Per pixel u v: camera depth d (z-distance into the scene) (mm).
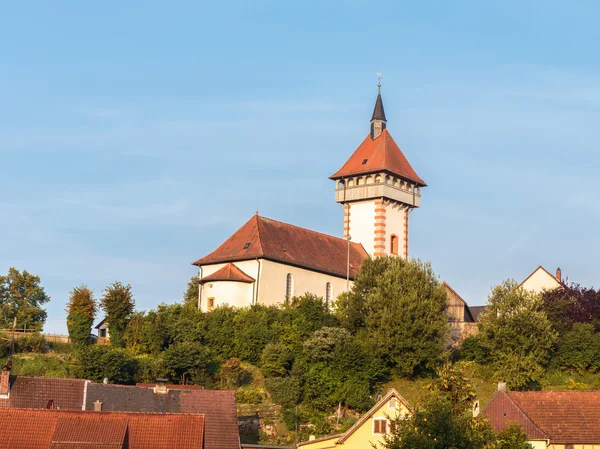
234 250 119625
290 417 96250
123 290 113500
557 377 110625
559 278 144125
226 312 111125
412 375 109250
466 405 69938
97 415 76250
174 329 108875
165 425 76875
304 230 129625
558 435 82500
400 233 138750
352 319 112625
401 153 141625
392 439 66250
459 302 128250
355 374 102375
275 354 103688
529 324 110188
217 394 86625
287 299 118875
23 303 131500
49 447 73500
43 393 83062
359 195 137250
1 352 106062
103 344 112938
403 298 110062
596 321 116750
